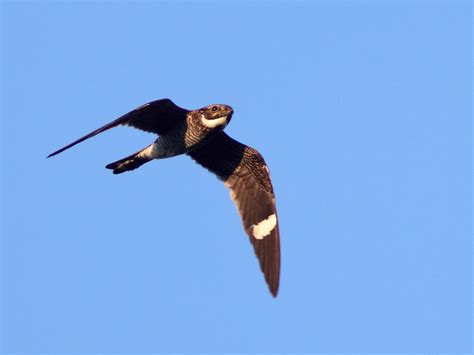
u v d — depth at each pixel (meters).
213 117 15.44
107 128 13.64
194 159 16.59
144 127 15.21
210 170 16.55
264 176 16.19
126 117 14.02
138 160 15.66
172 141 15.51
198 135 15.55
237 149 16.31
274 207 16.03
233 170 16.44
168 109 14.99
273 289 15.42
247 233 16.02
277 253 15.70
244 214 16.14
